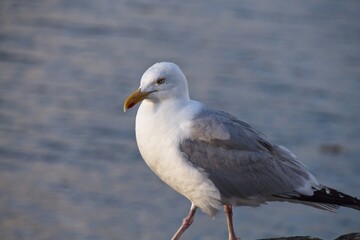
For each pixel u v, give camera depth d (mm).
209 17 35938
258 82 27031
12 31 33094
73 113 23953
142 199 18250
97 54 30172
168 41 32188
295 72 28344
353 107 25000
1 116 23547
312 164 20750
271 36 32938
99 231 16828
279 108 24625
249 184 8930
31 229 16984
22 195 18516
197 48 31219
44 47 30922
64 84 26547
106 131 22578
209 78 27375
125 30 33562
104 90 26031
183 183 8883
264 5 37969
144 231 16812
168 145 8742
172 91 8867
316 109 24609
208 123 8844
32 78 27094
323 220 17203
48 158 20719
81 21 34844
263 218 17250
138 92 8836
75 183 19125
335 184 19656
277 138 22484
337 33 33812
